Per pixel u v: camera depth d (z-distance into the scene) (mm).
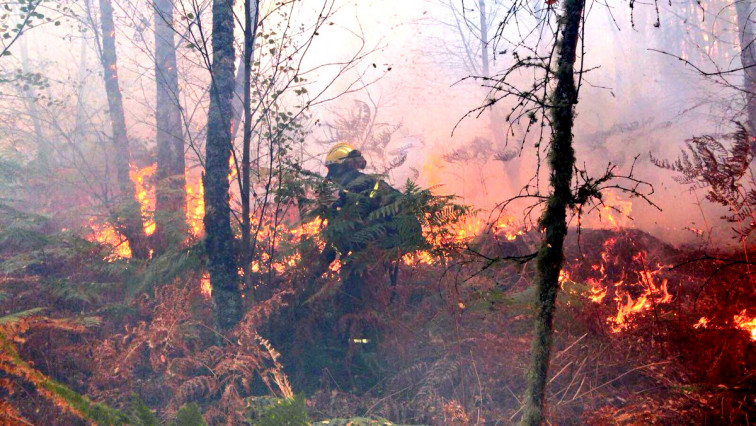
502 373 3795
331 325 4520
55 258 5289
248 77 4590
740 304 3912
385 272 4676
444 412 3475
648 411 3271
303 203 4719
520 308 3740
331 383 4094
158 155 7180
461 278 4395
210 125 4398
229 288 4297
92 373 3756
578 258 5531
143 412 2695
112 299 4867
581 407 3523
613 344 3982
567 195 2467
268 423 2852
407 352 4168
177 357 4031
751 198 4715
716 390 3344
